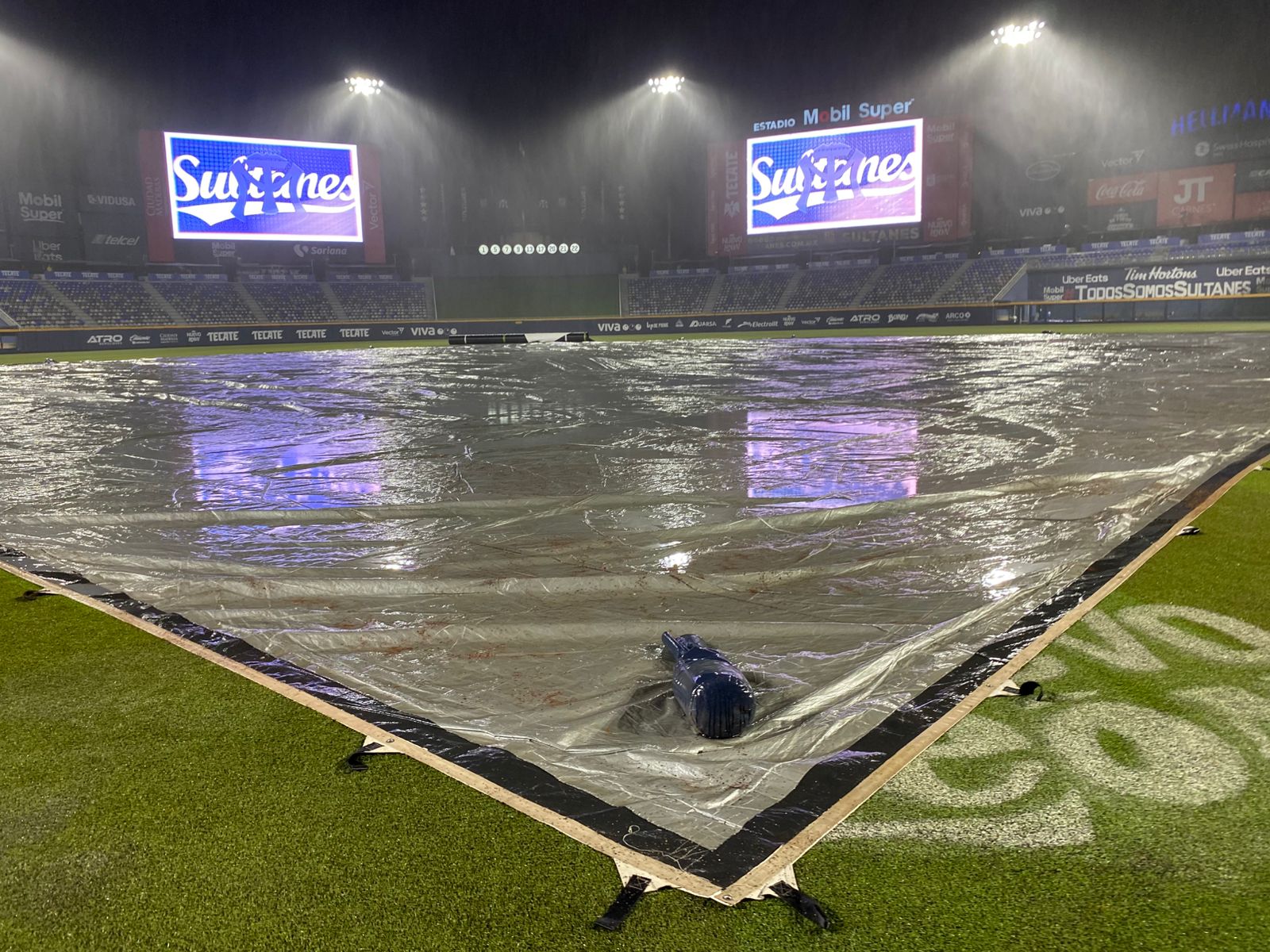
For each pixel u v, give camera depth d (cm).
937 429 750
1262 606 311
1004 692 243
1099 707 234
